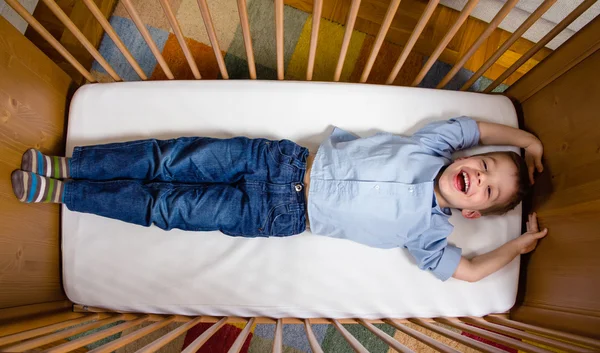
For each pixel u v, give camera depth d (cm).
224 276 108
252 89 114
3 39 91
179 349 130
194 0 146
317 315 108
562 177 101
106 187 99
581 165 95
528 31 139
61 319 105
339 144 109
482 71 109
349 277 109
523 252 107
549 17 127
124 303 107
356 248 110
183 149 104
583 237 93
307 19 147
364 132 114
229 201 103
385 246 108
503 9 85
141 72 112
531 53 102
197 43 144
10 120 94
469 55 102
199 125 113
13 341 78
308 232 111
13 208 95
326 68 146
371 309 108
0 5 121
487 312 110
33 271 101
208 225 103
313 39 93
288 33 147
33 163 97
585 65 96
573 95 99
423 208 103
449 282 110
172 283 107
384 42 147
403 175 105
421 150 108
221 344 132
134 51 143
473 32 147
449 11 147
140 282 107
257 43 146
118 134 112
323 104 114
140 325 130
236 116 113
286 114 114
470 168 102
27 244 99
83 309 109
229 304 107
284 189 105
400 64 106
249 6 147
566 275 97
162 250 109
